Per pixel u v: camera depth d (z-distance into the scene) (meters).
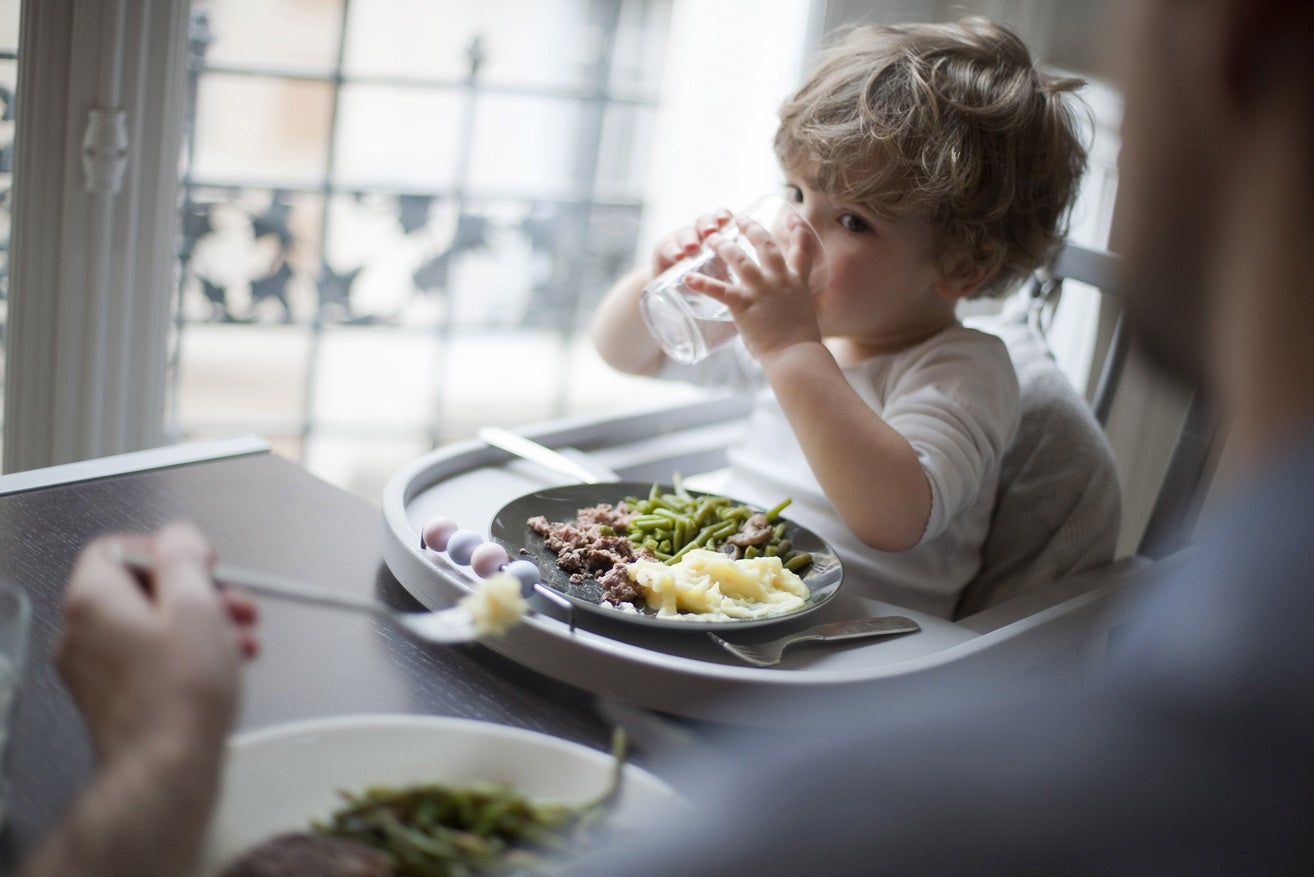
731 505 1.03
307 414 2.59
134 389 1.42
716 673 0.71
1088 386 1.64
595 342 1.44
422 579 0.81
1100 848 0.30
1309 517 0.29
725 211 1.21
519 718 0.70
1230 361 0.28
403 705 0.69
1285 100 0.25
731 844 0.35
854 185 1.11
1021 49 1.25
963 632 0.88
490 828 0.52
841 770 0.35
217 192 2.34
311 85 2.38
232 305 2.41
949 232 1.15
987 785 0.32
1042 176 1.19
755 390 1.41
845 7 1.73
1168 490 1.15
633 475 1.29
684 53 2.25
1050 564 1.22
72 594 0.48
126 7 1.26
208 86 2.29
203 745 0.43
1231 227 0.26
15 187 1.29
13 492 0.90
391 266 2.59
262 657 0.72
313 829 0.51
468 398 2.77
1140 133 0.27
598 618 0.83
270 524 0.92
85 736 0.61
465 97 2.57
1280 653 0.29
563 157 2.69
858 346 1.30
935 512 1.05
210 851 0.49
